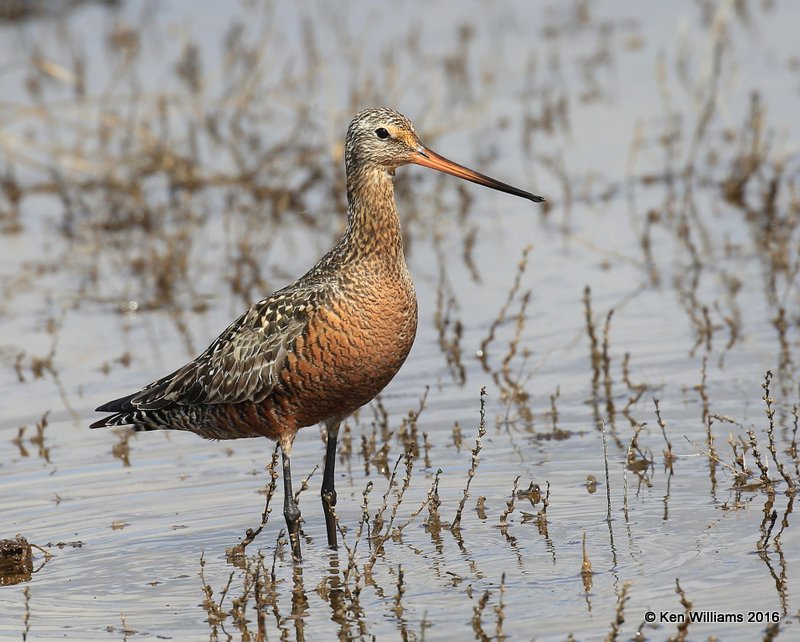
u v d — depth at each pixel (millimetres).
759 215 17688
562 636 8719
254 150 20688
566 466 11602
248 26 25953
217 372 10742
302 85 22797
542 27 26094
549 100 22203
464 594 9438
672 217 17781
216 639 9078
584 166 19953
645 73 23234
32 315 16438
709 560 9617
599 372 13570
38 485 11938
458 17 26812
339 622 9188
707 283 15781
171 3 27422
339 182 19391
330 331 10266
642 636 8648
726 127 20547
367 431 12797
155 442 12922
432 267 17078
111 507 11422
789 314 14594
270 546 10617
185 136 21500
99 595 9836
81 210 19547
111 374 14570
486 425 12633
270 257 17766
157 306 16500
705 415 12242
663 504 10664
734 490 10812
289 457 10883
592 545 10039
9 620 9461
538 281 16328
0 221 19562
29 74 23812
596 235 17641
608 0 27531
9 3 26594
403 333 10500
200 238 18578
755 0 26734
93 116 22234
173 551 10555
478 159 20438
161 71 23766
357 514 11078
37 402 13953
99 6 27078
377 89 22422
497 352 14406
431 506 10688
